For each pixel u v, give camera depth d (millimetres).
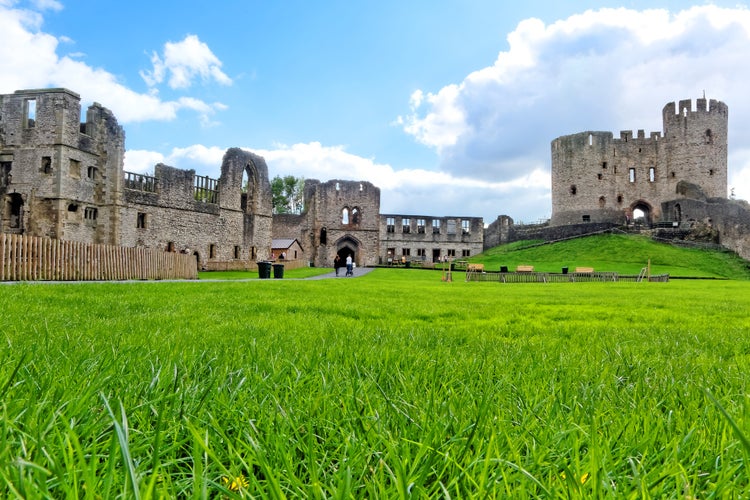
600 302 11477
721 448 1399
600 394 2307
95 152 37750
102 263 20875
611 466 1330
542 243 67250
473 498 1153
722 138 69312
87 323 4934
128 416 1688
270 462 1393
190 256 27734
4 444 1207
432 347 4082
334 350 3451
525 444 1530
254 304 8562
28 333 3883
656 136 73688
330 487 1205
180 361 2693
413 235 73750
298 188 104062
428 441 1461
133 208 39438
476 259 64500
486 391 2146
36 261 17797
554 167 77562
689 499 1069
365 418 1711
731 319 7617
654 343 4648
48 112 34750
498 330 5641
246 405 1894
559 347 4195
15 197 35312
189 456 1424
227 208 49594
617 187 73812
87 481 1002
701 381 2609
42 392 1841
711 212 60531
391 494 1190
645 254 54188
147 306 7512
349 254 70500
